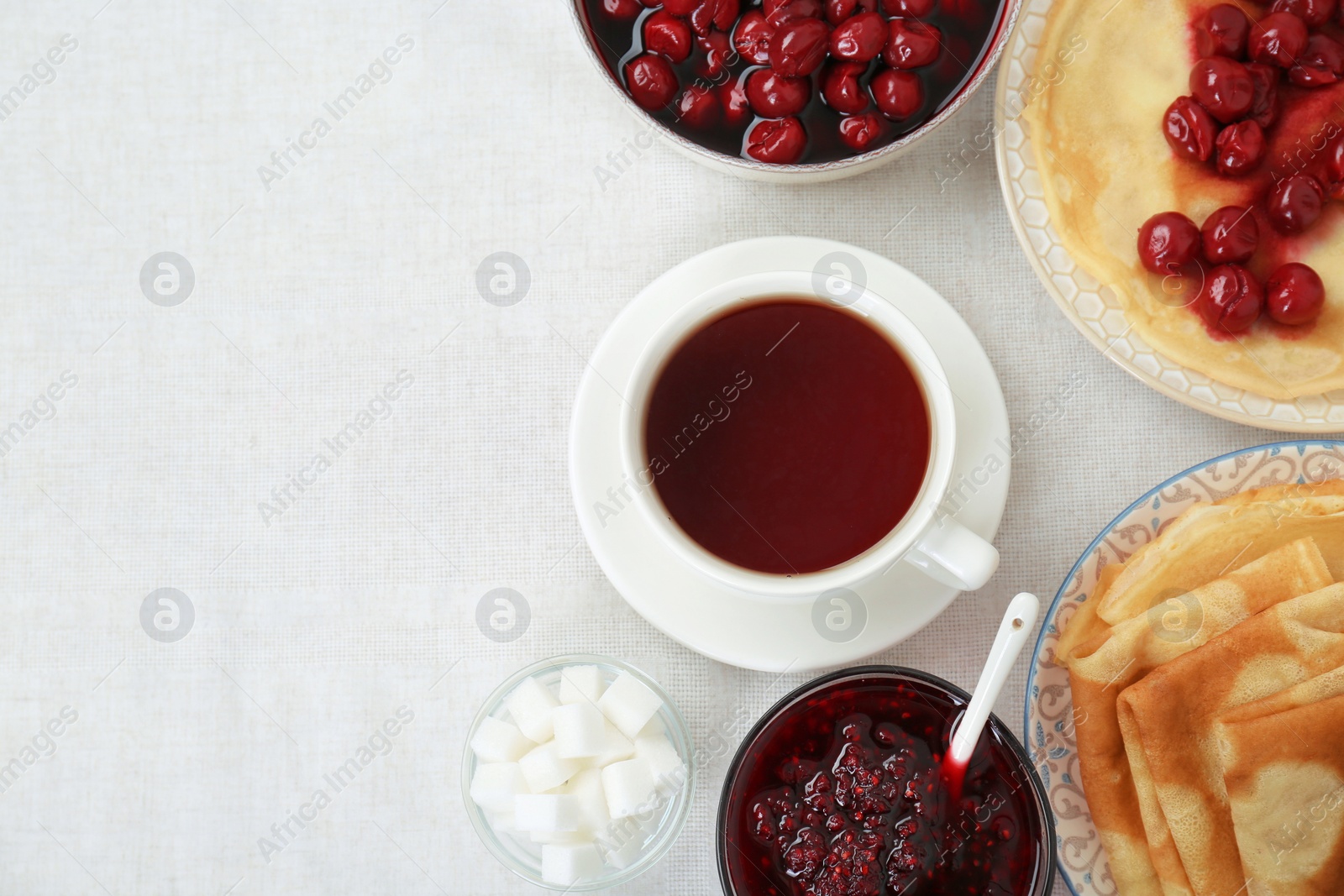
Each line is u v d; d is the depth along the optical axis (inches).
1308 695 28.7
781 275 27.9
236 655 31.3
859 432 28.1
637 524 29.5
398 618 31.2
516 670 31.1
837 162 28.4
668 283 29.6
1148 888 29.1
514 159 31.4
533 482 31.2
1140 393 30.9
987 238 31.0
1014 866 28.4
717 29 28.6
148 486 31.5
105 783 31.2
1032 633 30.7
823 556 27.9
